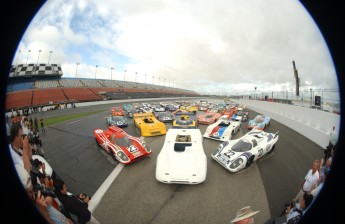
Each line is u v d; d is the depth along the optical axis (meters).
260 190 4.38
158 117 14.80
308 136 9.45
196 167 4.62
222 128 9.05
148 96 76.50
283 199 4.03
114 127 7.60
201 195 4.19
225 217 3.48
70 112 24.67
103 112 24.12
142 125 10.30
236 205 3.83
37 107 26.23
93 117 18.77
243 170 5.44
